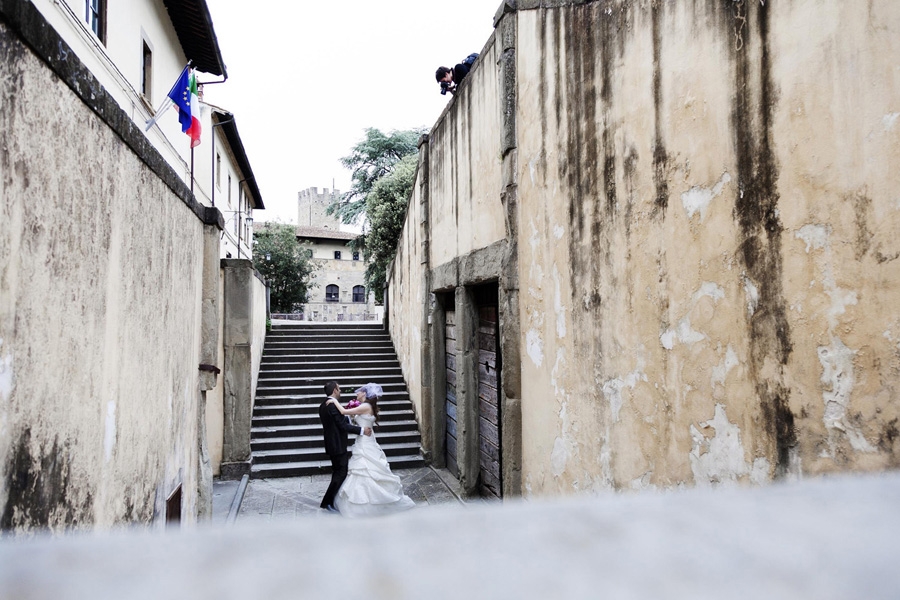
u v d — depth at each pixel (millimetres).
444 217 8766
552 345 4781
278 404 11172
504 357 5750
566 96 4527
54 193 2035
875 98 2104
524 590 414
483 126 6746
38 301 1910
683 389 3160
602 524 578
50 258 2004
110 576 412
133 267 3062
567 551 499
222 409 9258
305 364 12656
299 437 10312
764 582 453
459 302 7875
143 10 10047
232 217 20312
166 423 3895
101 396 2559
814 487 724
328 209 25297
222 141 18016
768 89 2602
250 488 8820
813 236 2359
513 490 5477
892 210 2039
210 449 9172
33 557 452
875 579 465
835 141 2264
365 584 415
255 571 430
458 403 8047
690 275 3117
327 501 7621
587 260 4211
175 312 4176
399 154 24344
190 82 8898
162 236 3729
